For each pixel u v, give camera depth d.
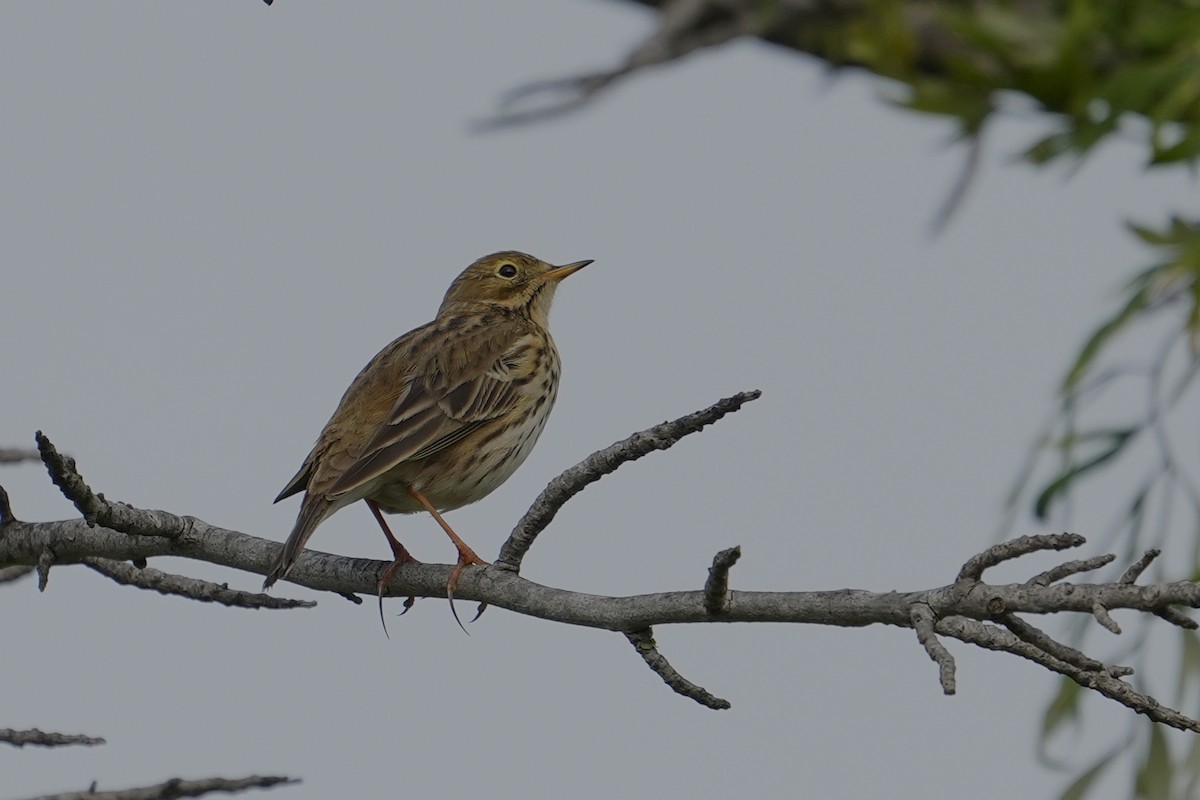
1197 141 13.12
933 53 15.57
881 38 14.94
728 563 8.60
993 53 14.32
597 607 9.44
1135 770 13.13
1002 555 7.93
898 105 14.62
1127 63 14.52
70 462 10.10
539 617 9.89
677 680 9.29
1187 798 13.00
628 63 13.77
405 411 12.93
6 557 11.54
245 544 11.06
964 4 15.45
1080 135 13.73
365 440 12.70
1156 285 12.88
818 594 8.54
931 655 7.84
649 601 9.21
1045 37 14.43
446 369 13.35
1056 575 7.92
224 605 11.36
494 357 13.65
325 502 11.99
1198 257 12.70
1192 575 13.23
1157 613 7.62
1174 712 7.78
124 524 10.62
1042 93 14.30
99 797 9.01
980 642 7.99
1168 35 13.84
